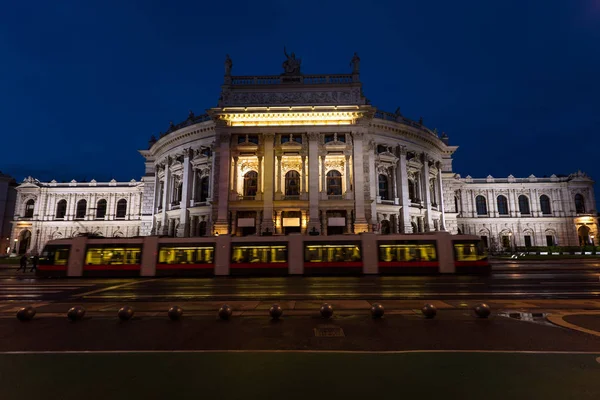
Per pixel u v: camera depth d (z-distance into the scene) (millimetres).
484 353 8234
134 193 78562
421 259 30547
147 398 5941
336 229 48312
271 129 49562
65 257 31359
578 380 6625
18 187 78188
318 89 51219
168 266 31047
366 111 48750
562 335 9922
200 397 5953
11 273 36594
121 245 31562
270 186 48094
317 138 49344
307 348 8797
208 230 51625
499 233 75000
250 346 8992
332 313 12523
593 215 73625
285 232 48188
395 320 11992
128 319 12242
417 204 55781
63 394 6129
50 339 9789
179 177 60000
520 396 5949
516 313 13172
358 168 48250
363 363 7590
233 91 51469
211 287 23062
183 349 8766
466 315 12773
